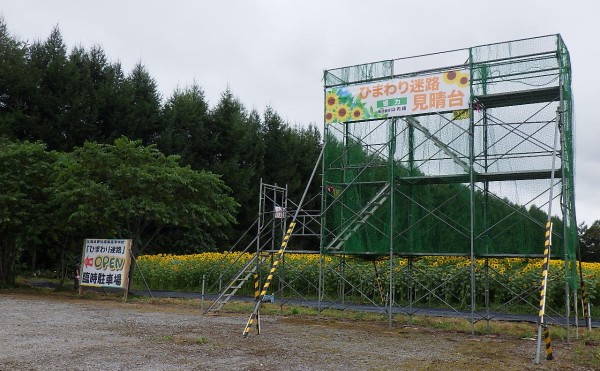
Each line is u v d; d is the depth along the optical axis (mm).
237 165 38625
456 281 18203
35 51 34469
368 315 15398
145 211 18531
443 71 13250
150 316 14148
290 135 44875
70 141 32719
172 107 38500
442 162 13398
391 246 13117
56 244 25609
